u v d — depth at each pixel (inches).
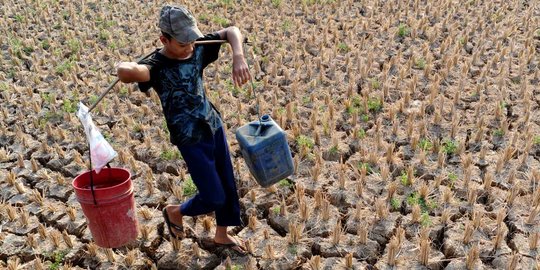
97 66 323.3
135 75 142.6
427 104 258.7
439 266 173.2
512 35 338.3
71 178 225.9
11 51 339.6
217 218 173.8
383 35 345.4
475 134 231.8
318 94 277.1
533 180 204.8
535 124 242.2
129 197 163.5
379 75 288.4
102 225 162.7
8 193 217.8
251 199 203.9
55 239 187.8
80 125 263.4
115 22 382.9
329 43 335.3
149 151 237.0
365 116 251.8
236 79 156.2
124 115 260.4
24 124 266.2
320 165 219.0
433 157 222.4
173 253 182.4
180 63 150.6
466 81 283.4
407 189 203.9
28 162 237.3
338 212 195.0
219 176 166.4
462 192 202.5
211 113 159.3
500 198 196.2
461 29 354.0
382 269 171.8
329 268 173.3
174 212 174.2
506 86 275.0
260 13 384.2
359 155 226.4
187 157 156.0
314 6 384.5
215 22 370.3
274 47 328.8
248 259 178.4
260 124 164.4
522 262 171.2
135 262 180.7
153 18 390.6
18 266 179.8
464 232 178.2
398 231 179.0
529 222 185.3
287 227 191.5
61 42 360.8
